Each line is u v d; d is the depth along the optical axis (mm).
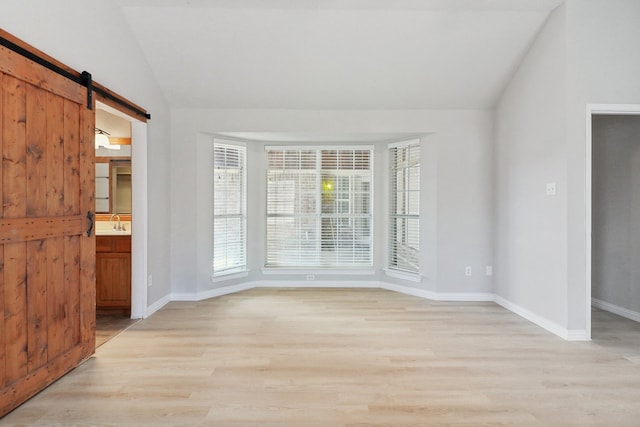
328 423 2096
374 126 4836
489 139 4801
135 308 4008
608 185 4379
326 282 5543
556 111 3549
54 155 2549
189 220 4762
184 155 4758
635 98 3428
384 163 5492
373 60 4152
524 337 3488
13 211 2213
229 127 4797
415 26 3779
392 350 3156
